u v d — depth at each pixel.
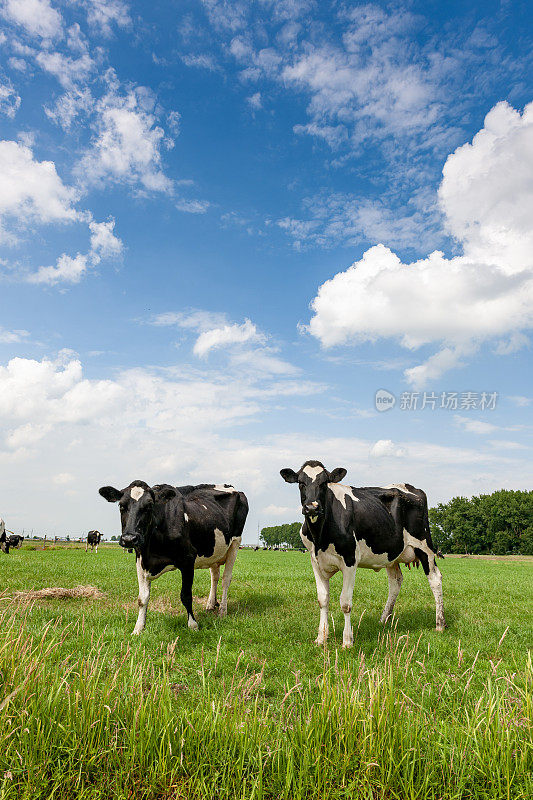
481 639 8.32
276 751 3.82
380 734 3.96
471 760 3.82
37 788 3.50
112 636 7.49
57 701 4.16
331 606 11.18
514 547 97.00
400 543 9.16
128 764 3.77
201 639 7.96
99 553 29.89
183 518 8.98
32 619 8.28
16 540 36.47
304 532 8.45
